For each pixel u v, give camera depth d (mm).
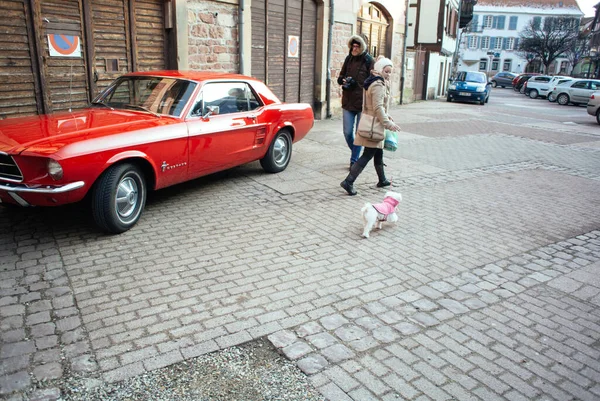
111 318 3436
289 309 3672
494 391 2850
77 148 4297
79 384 2762
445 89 34594
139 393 2721
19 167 4211
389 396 2766
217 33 10328
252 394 2752
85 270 4141
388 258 4711
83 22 8031
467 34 76625
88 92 8320
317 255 4699
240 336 3291
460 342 3342
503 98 33406
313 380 2883
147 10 9016
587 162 9914
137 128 4977
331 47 14188
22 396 2650
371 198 6660
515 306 3891
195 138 5617
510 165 9328
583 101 28281
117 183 4711
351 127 7793
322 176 7734
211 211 5828
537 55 63531
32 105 7605
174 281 4023
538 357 3213
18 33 7254
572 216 6273
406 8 19594
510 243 5254
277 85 12695
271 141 7293
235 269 4305
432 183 7664
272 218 5688
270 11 11867
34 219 5266
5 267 4125
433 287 4156
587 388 2924
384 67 6320
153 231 5098
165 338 3229
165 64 9586
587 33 62188
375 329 3453
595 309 3900
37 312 3469
